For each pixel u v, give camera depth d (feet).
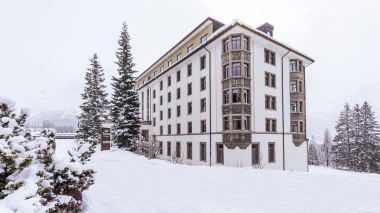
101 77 155.94
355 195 25.66
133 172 40.60
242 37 67.97
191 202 23.47
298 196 25.54
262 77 73.46
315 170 110.42
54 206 16.30
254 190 28.12
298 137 80.89
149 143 82.89
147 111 138.92
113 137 100.07
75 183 19.24
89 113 126.72
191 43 97.30
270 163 72.13
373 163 138.41
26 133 19.11
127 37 109.70
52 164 18.58
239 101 67.36
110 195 25.61
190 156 88.69
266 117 73.10
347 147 152.05
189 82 90.53
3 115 17.56
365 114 149.79
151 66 141.38
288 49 79.15
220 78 72.38
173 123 102.58
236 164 65.16
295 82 84.53
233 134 66.08
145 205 22.22
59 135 136.26
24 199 12.92
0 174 14.48
